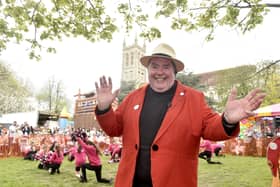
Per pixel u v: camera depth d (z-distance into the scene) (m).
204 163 13.63
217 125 2.31
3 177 9.26
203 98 2.63
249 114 2.14
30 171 10.70
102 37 6.27
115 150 13.79
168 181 2.37
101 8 5.93
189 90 2.67
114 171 11.13
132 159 2.53
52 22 5.83
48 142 16.55
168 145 2.43
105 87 2.62
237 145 18.72
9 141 15.90
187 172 2.44
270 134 18.62
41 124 35.34
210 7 5.71
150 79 2.72
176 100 2.59
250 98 2.17
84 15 5.96
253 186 8.23
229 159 15.73
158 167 2.38
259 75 6.73
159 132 2.47
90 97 33.16
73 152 9.74
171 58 2.64
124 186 2.52
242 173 10.56
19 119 31.80
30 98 58.34
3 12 5.38
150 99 2.71
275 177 4.10
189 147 2.47
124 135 2.68
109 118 2.63
